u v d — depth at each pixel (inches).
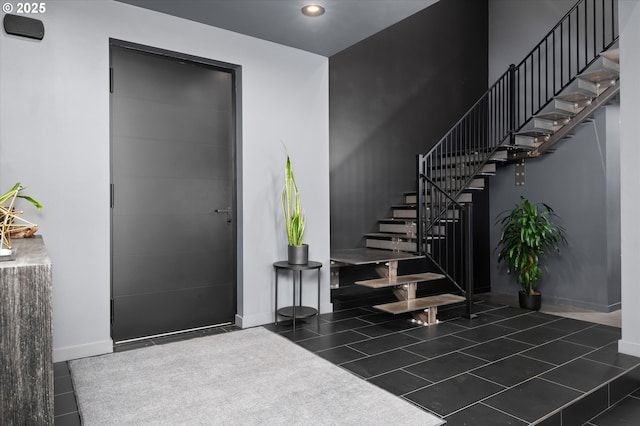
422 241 174.9
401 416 83.7
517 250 183.3
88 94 117.4
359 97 200.4
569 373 106.6
